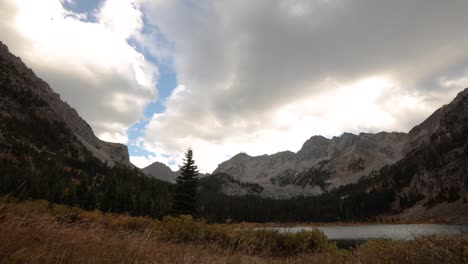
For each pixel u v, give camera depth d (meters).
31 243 4.38
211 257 6.25
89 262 4.18
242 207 173.38
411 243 8.88
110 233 6.32
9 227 4.39
